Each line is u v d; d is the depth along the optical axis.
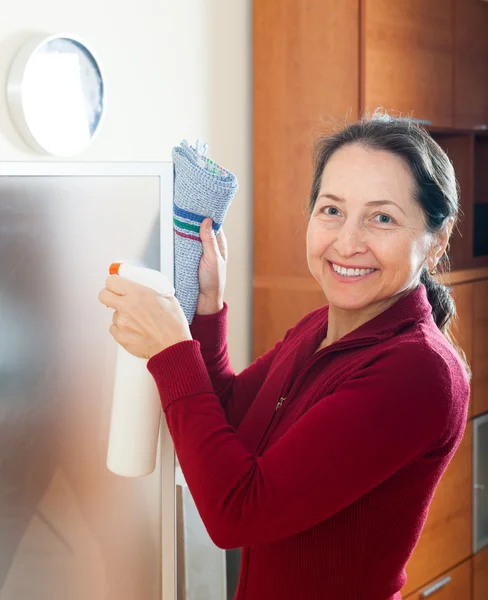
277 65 2.43
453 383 1.07
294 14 2.37
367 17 2.23
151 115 2.30
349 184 1.11
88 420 1.04
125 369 1.01
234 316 2.55
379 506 1.09
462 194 2.79
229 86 2.48
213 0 2.41
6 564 0.98
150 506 1.10
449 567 2.64
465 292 2.62
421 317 1.15
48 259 0.98
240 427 1.30
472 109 2.73
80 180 0.99
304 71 2.37
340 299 1.15
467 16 2.66
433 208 1.14
